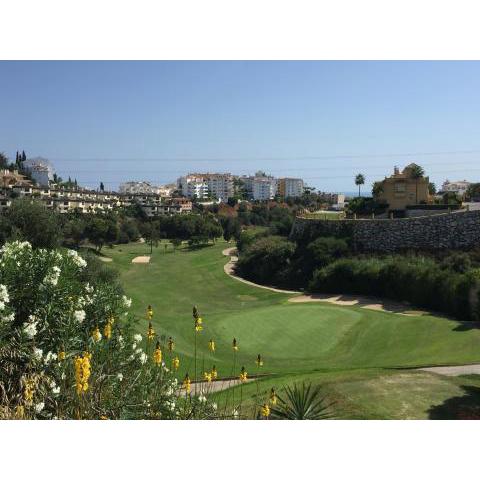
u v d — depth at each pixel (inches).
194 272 2721.5
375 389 673.6
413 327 1212.5
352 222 2261.3
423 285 1684.3
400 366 864.9
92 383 285.1
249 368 919.7
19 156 7598.4
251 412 463.5
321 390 672.4
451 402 620.1
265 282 2402.8
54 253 368.5
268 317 1368.1
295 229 2536.9
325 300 1882.4
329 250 2202.3
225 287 2324.1
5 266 337.1
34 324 302.5
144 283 2459.4
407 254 2009.1
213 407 350.6
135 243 4180.6
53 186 6752.0
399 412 583.2
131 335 358.0
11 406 274.1
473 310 1389.0
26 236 1485.0
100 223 3425.2
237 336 1197.7
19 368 295.9
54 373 291.1
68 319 325.4
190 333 1211.9
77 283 370.3
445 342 1057.5
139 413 296.5
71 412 273.6
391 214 2534.5
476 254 1758.1
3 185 5310.0
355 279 1963.6
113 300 381.4
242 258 2647.6
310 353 1082.7
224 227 4402.1
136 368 333.1
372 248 2175.2
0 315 292.8
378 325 1258.0
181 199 6235.2
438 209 2476.6
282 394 644.1
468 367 838.5
